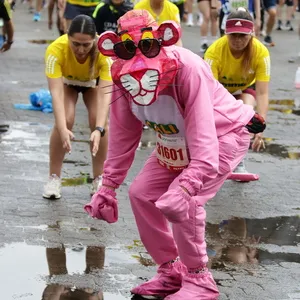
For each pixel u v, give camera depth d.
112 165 7.31
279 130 15.23
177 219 6.49
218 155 6.65
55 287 7.49
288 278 8.01
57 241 8.76
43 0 40.81
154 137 14.28
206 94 6.54
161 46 6.30
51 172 10.41
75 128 14.58
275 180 11.90
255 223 9.83
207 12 24.61
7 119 14.96
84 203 10.22
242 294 7.52
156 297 7.38
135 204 7.26
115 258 8.35
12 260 8.13
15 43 25.98
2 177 11.21
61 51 9.87
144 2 13.70
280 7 34.50
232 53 11.26
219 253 8.69
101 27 14.05
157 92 6.29
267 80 11.28
